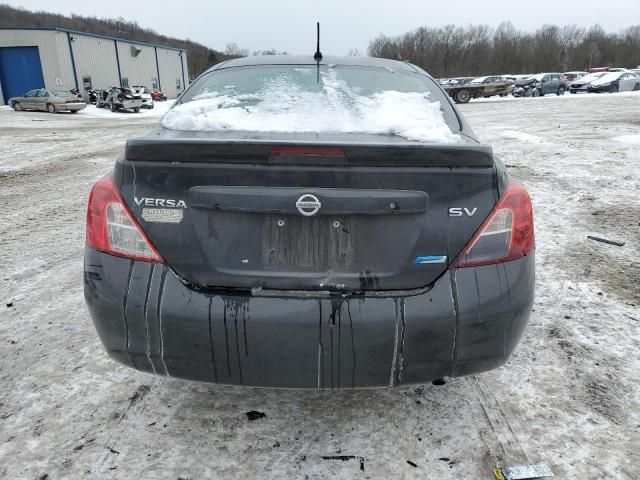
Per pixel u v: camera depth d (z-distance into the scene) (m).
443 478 1.97
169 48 55.38
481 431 2.22
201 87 2.87
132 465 2.04
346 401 2.43
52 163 10.02
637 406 2.39
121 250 1.91
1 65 40.19
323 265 1.86
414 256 1.86
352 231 1.85
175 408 2.38
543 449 2.12
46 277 4.02
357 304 1.83
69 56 40.91
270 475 1.99
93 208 1.96
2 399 2.44
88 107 36.03
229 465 2.04
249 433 2.21
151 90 49.41
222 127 2.34
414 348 1.85
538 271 3.99
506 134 12.64
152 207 1.88
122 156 1.97
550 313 3.29
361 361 1.85
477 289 1.86
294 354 1.84
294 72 2.96
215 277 1.87
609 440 2.17
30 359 2.80
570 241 4.68
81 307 3.46
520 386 2.54
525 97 38.16
